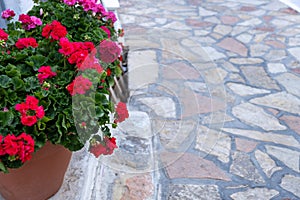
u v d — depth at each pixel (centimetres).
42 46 136
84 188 152
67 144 120
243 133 217
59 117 115
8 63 127
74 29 161
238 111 240
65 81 124
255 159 196
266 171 187
